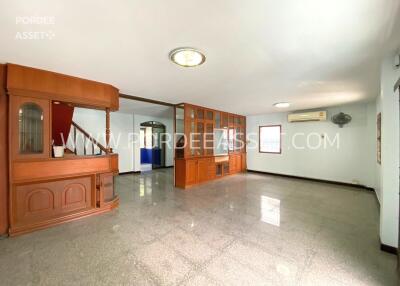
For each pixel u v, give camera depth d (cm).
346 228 285
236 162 732
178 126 820
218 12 154
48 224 282
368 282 175
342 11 152
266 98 462
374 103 502
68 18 161
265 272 187
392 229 222
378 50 216
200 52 223
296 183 583
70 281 174
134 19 163
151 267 194
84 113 630
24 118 270
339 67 267
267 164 725
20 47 211
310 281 176
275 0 140
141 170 823
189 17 161
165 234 262
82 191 327
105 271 187
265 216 328
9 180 254
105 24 170
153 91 399
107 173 350
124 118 730
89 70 279
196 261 204
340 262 204
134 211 349
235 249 227
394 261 206
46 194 289
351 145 543
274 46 210
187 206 377
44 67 267
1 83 252
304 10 151
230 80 324
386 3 142
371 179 507
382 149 233
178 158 535
